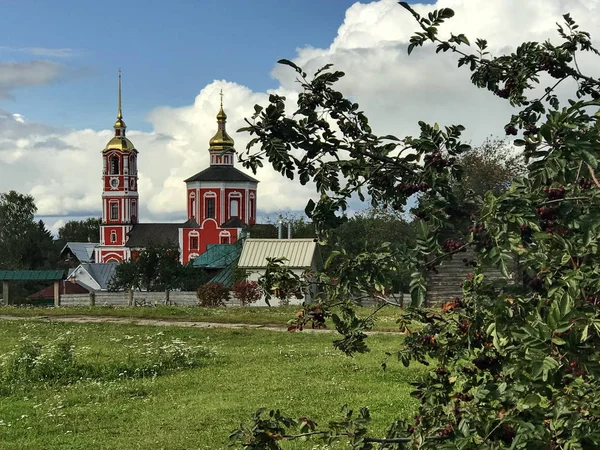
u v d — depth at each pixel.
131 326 23.81
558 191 3.60
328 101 4.32
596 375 2.96
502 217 3.43
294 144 4.21
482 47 4.79
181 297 39.94
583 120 3.42
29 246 90.19
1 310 30.53
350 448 4.05
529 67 4.65
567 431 3.19
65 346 14.77
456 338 4.09
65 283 59.94
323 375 13.09
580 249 3.43
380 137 4.20
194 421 9.85
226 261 56.84
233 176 86.56
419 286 3.67
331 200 4.38
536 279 3.67
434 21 4.46
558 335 2.97
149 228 98.94
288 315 26.94
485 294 3.69
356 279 3.94
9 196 94.12
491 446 3.30
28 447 8.79
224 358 15.94
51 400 11.63
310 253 37.03
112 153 98.19
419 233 3.74
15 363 14.15
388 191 4.31
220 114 88.56
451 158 4.15
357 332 4.48
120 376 13.73
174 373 14.18
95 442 8.95
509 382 3.57
